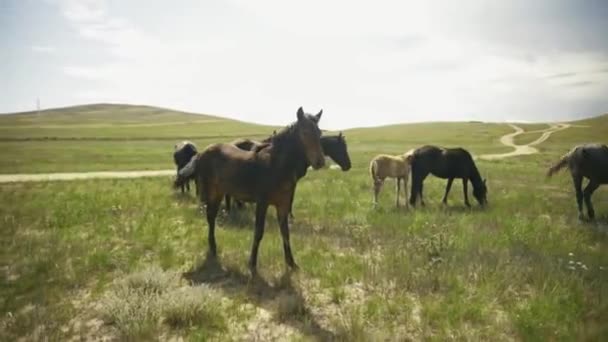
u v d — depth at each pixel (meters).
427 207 12.19
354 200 13.45
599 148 10.23
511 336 4.61
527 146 61.31
